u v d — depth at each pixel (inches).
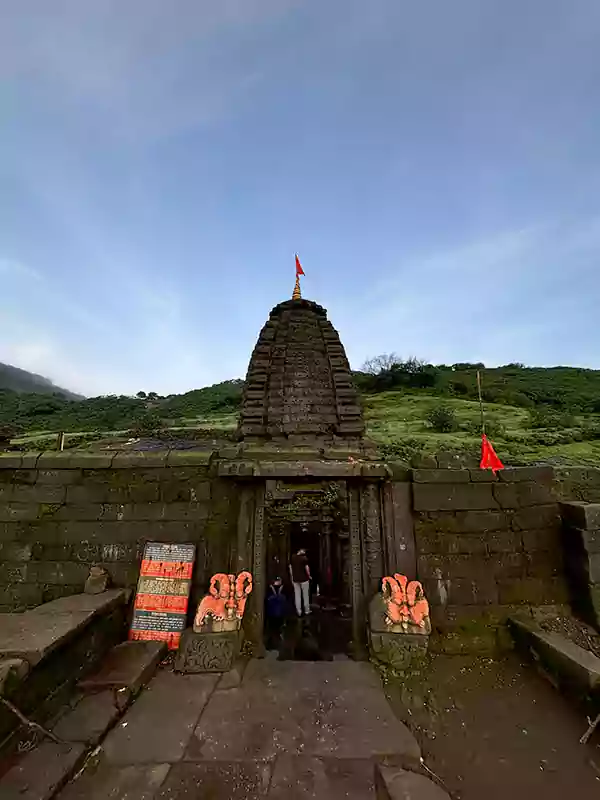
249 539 264.5
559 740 174.6
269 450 289.3
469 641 250.7
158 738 170.2
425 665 229.8
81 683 200.8
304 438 311.1
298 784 146.9
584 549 252.2
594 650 228.7
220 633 233.1
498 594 262.8
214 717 184.5
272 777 150.1
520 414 1635.1
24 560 276.4
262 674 222.7
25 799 134.6
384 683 217.2
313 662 236.7
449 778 154.9
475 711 194.5
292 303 379.6
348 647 279.7
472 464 287.6
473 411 1707.7
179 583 260.8
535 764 161.5
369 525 270.5
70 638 196.1
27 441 1250.6
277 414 324.2
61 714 181.0
